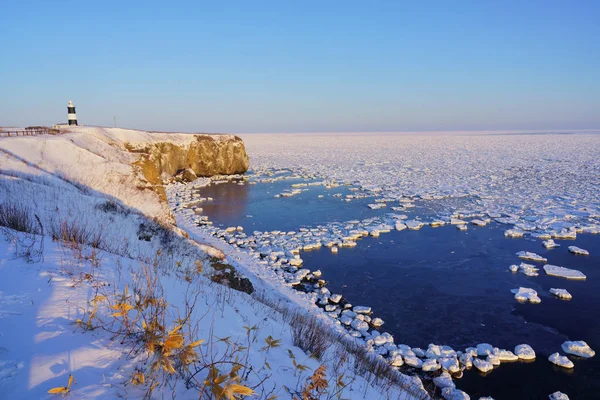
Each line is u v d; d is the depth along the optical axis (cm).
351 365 523
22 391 209
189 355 237
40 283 359
